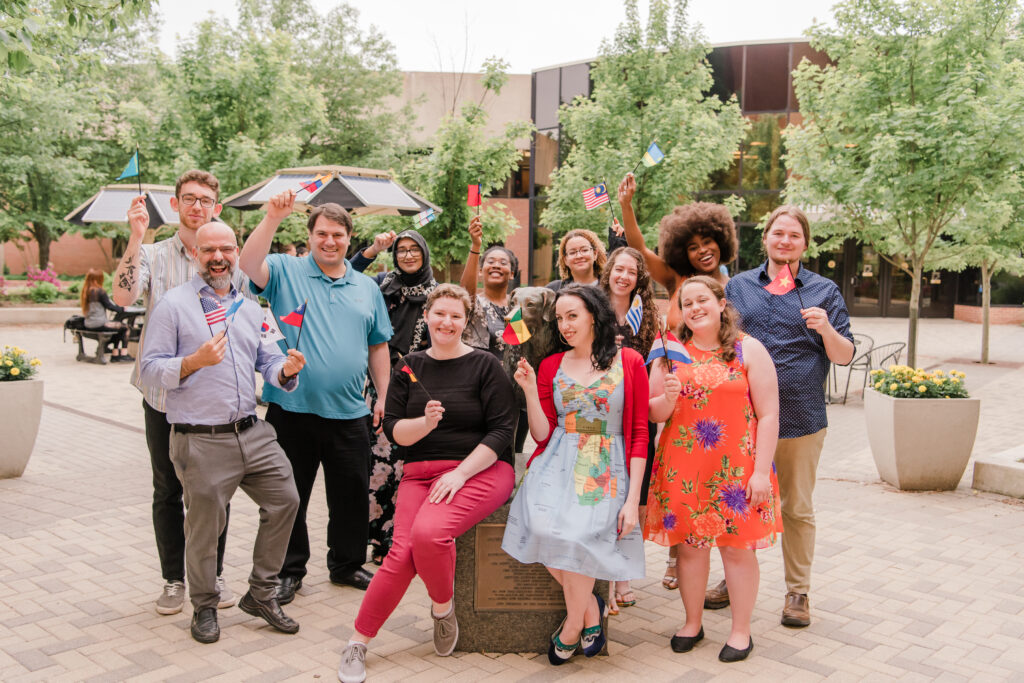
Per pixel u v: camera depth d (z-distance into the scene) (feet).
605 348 11.68
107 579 14.35
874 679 11.15
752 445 11.76
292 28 88.12
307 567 15.47
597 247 14.97
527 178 83.51
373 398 15.84
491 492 11.60
